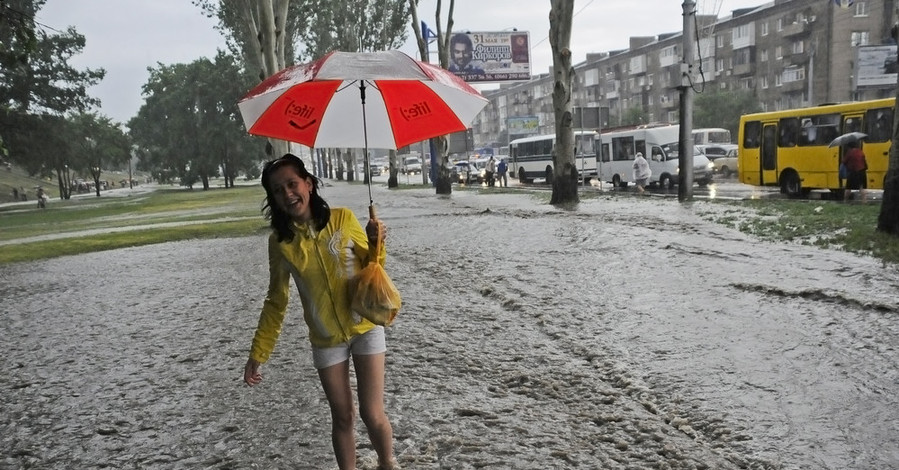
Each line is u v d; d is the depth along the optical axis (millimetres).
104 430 4613
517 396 4836
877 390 4574
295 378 5504
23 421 4914
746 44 71062
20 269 14312
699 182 31062
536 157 44312
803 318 6426
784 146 22859
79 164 69438
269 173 3084
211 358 6309
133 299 9773
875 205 16016
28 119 48750
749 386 4754
